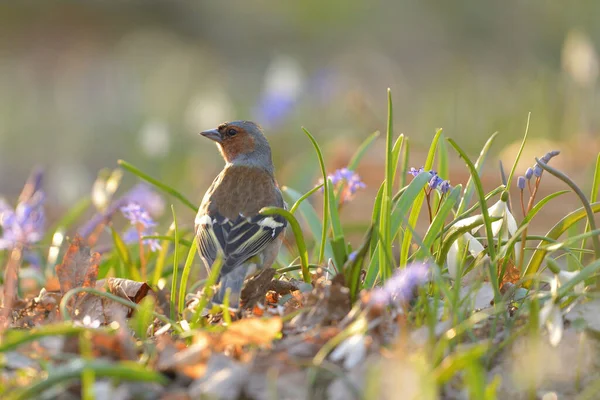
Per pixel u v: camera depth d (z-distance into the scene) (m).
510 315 7.20
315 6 38.97
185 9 40.75
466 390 6.08
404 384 5.73
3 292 8.38
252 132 11.02
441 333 6.51
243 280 8.41
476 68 32.62
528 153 15.62
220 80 35.03
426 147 17.50
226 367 6.02
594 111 19.23
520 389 6.27
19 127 30.16
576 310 6.70
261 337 6.37
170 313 7.95
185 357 6.17
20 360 6.37
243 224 9.65
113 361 6.33
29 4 40.41
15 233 8.26
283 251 12.56
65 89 35.25
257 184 10.17
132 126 29.36
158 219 17.33
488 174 13.52
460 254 7.61
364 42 37.94
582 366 6.38
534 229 13.23
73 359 6.28
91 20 41.09
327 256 9.61
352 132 21.22
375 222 7.52
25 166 27.30
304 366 6.20
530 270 7.81
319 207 14.95
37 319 7.99
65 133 29.62
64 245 11.68
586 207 7.29
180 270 10.31
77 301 8.04
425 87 30.47
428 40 37.09
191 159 21.12
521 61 33.00
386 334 6.61
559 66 30.84
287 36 39.59
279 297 8.20
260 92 32.34
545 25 33.69
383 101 28.45
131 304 7.36
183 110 30.56
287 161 22.12
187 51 39.69
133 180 23.12
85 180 15.87
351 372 6.08
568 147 15.84
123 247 9.71
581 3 32.91
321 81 25.92
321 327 6.84
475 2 36.16
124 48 39.75
